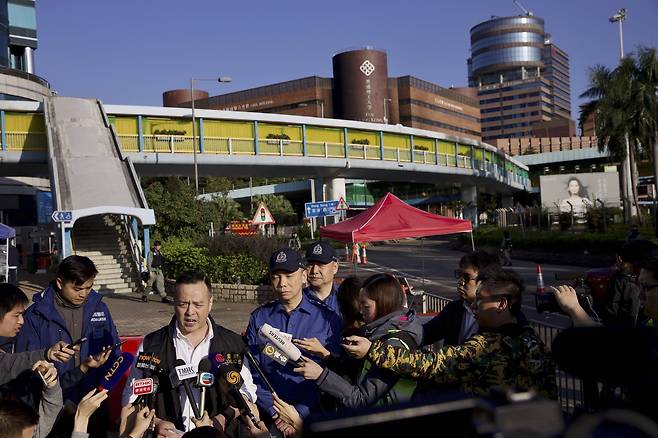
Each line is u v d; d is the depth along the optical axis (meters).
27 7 41.59
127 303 15.66
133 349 4.90
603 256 24.42
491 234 36.00
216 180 57.22
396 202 10.17
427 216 10.05
